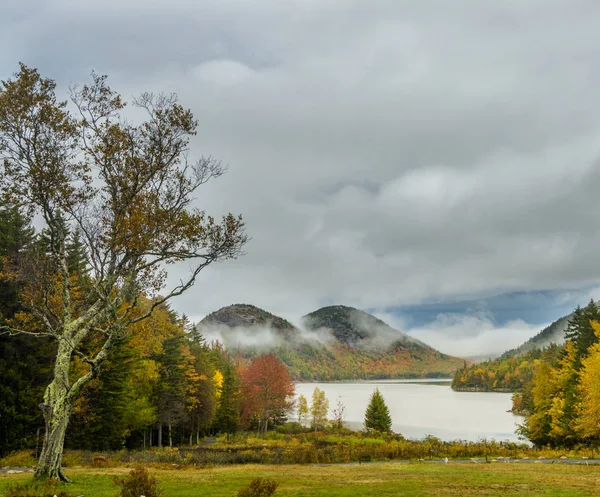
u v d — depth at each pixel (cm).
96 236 1805
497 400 17150
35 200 1770
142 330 2198
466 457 3253
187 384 5666
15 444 2953
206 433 7988
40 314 1761
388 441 6069
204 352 7950
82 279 3491
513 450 3447
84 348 3403
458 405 14275
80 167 1839
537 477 2000
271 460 3020
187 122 1877
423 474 2148
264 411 7519
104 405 3809
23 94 1730
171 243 1795
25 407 2995
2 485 1530
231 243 1855
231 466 2691
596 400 4069
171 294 1825
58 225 1828
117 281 1878
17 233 2877
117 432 4031
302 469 2458
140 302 2155
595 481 1864
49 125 1759
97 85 1848
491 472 2220
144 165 1842
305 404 9975
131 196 1780
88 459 2703
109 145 1800
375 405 7412
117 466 2464
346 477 2036
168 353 5084
